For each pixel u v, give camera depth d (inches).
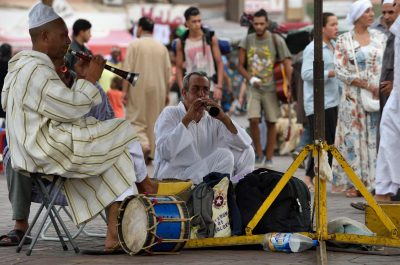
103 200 540.1
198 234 563.2
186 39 1087.0
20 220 591.5
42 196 546.9
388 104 686.5
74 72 579.8
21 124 534.3
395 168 684.1
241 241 549.0
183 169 626.8
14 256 542.9
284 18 3393.2
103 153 535.8
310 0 3444.9
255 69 1132.5
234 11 3211.1
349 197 864.3
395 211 578.2
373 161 874.8
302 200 570.3
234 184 596.7
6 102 546.0
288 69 1131.9
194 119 621.0
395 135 683.4
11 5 2566.4
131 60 1176.8
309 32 1144.2
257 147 1171.9
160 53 1182.3
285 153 1416.1
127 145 546.3
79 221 541.3
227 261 518.0
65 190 546.0
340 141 878.4
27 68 535.5
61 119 531.5
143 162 569.0
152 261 518.6
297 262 513.0
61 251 561.0
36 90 530.9
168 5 2915.8
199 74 628.4
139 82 1173.7
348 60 876.6
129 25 2800.2
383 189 690.8
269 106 1141.7
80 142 530.0
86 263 513.3
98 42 2655.0
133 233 534.9
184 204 542.9
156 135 629.6
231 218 567.8
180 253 546.3
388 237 559.5
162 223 530.0
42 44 549.3
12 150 541.3
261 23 1119.0
